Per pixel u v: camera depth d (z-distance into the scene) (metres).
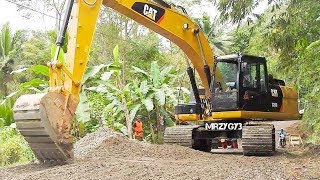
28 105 8.95
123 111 19.58
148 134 20.94
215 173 8.05
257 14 13.23
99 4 9.96
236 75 13.41
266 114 13.56
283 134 15.34
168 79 20.75
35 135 9.05
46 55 29.61
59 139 8.99
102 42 28.47
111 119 18.44
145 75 20.78
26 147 14.59
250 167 9.07
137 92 19.67
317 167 9.02
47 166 9.23
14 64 33.16
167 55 30.36
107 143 12.37
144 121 21.14
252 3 12.94
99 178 7.41
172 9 12.52
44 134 8.88
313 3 12.45
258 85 13.45
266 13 13.41
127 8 11.62
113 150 11.94
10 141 15.16
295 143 15.62
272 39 13.95
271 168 8.89
